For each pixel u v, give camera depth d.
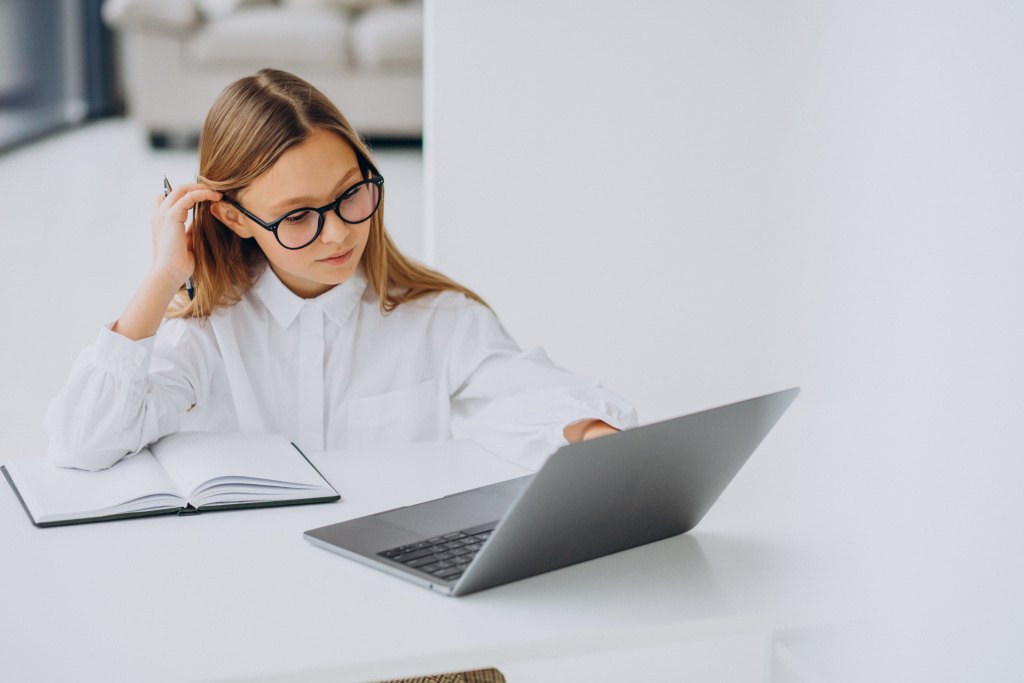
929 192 1.40
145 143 6.69
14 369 2.89
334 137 1.16
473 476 1.05
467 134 2.13
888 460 1.09
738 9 1.95
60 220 4.61
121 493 0.92
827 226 1.77
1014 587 0.92
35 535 0.86
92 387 1.02
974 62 1.29
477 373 1.36
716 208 2.06
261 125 1.13
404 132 6.33
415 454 1.12
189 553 0.83
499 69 2.10
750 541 0.87
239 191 1.17
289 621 0.70
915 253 1.42
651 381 2.20
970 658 0.91
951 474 1.02
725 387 2.12
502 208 2.16
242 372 1.31
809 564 0.82
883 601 0.76
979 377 1.20
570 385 1.23
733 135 2.01
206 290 1.28
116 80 8.51
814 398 1.82
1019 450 1.09
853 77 1.70
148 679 0.63
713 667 1.58
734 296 2.06
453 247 2.18
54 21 7.30
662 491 0.80
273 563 0.81
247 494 0.94
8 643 0.67
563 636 0.69
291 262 1.17
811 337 1.87
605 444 0.70
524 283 2.19
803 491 0.99
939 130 1.37
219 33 6.07
